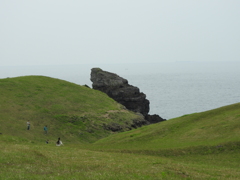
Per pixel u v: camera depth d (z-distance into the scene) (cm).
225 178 2606
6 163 2530
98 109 8575
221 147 3866
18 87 8675
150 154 3922
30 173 2267
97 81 11975
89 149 4272
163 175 2498
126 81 12256
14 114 6831
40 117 7088
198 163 3425
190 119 5588
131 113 9225
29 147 3644
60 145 4647
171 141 4541
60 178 2161
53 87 9456
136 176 2394
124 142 4956
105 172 2469
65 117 7412
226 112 5512
